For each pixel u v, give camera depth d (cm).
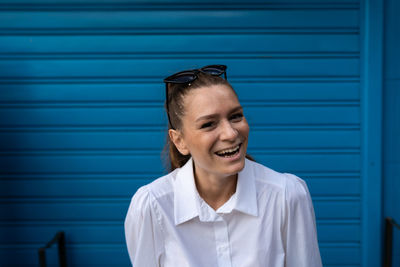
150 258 121
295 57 261
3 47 263
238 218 114
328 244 281
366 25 252
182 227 117
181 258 117
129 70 266
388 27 255
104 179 278
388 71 260
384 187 273
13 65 265
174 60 263
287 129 269
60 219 282
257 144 271
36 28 261
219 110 94
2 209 281
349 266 282
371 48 253
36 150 275
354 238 279
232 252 115
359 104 265
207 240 116
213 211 113
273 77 263
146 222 119
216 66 109
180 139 112
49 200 280
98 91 268
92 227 283
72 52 264
